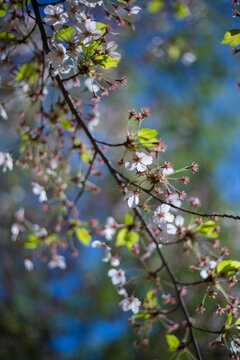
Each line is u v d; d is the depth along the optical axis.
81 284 3.65
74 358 3.19
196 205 1.54
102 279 3.43
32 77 1.60
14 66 1.58
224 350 2.20
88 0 1.43
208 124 3.29
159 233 1.51
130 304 1.54
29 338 3.07
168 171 1.42
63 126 1.63
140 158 1.42
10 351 2.91
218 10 2.96
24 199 3.48
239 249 2.25
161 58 3.20
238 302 1.47
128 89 3.39
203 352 2.24
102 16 2.29
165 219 1.46
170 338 1.51
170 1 2.17
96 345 3.21
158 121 3.42
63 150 1.68
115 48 1.44
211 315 2.31
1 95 1.62
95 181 3.39
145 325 1.55
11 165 1.61
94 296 3.49
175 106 3.38
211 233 1.53
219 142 3.26
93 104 1.60
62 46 1.43
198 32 2.96
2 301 3.17
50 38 1.47
